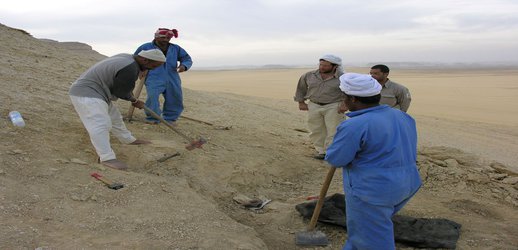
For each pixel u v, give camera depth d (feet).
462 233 16.52
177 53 24.57
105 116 17.81
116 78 17.84
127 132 20.38
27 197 14.14
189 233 13.73
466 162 27.02
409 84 141.28
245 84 125.59
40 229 12.60
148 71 24.49
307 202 17.43
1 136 17.80
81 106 17.52
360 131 11.80
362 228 12.38
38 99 24.07
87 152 18.79
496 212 19.17
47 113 22.11
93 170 16.83
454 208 19.19
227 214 17.20
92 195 15.05
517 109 78.28
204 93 49.93
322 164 24.44
